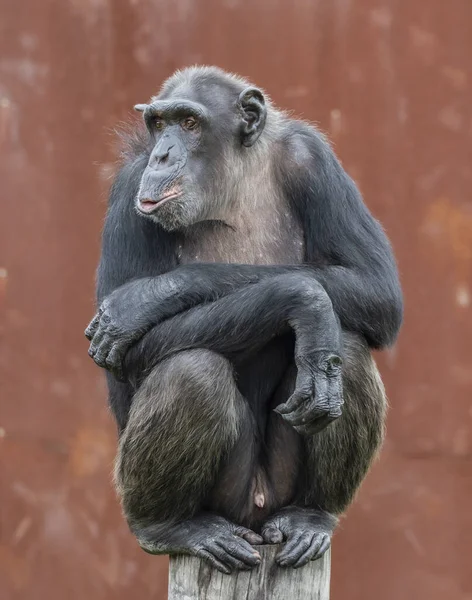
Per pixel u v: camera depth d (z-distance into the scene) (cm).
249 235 1678
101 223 2716
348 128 2705
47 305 2733
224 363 1566
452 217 2700
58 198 2734
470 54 2695
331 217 1661
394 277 1669
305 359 1538
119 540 2742
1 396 2733
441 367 2709
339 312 1611
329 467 1617
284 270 1619
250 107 1658
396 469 2720
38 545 2747
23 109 2742
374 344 1656
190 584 1582
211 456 1570
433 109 2700
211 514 1617
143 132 1759
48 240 2734
